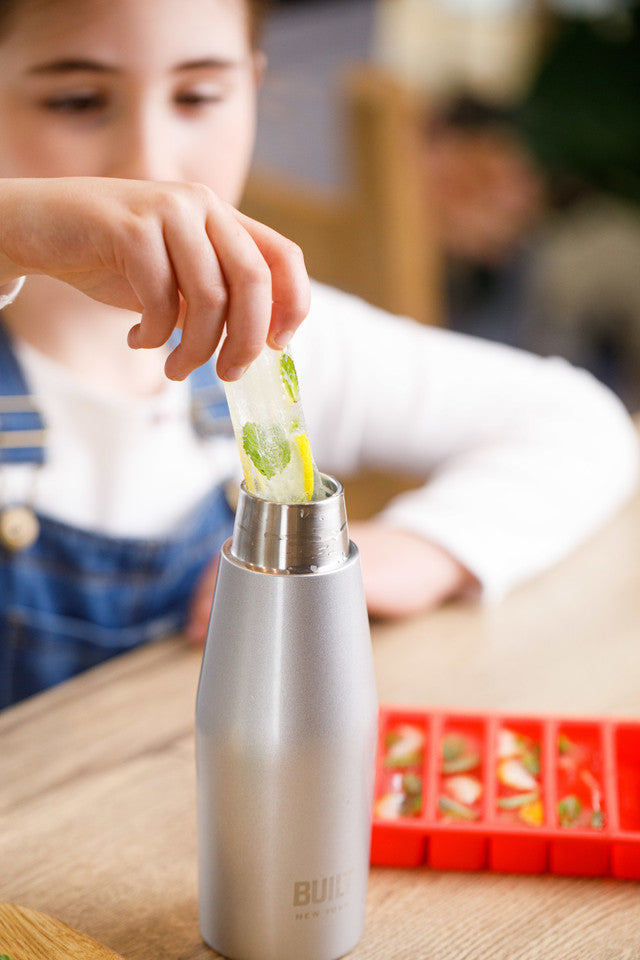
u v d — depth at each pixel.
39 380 1.05
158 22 0.88
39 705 0.81
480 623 0.91
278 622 0.57
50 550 1.03
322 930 0.60
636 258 2.73
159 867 0.68
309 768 0.58
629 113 2.45
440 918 0.64
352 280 1.46
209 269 0.58
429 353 1.26
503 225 2.73
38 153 0.91
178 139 0.93
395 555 0.94
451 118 2.66
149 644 0.89
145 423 1.08
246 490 0.59
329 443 1.29
